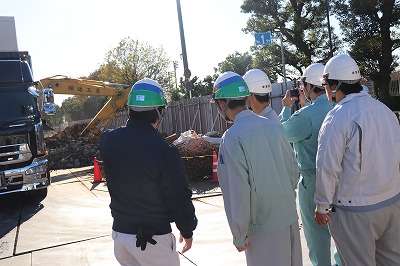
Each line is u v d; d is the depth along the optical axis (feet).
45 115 33.99
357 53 83.51
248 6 97.19
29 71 31.63
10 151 29.71
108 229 22.77
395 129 9.65
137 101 9.25
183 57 64.13
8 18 36.22
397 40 81.25
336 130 9.41
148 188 8.94
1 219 27.40
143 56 137.59
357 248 9.53
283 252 9.20
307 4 95.61
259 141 9.11
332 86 10.14
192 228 9.05
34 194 34.04
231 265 16.02
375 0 77.97
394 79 93.25
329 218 9.98
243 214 8.94
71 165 57.88
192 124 66.54
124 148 9.09
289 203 9.37
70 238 21.63
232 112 9.64
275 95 45.37
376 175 9.29
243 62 122.62
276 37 97.45
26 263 18.31
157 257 9.07
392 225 9.66
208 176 34.65
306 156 12.35
